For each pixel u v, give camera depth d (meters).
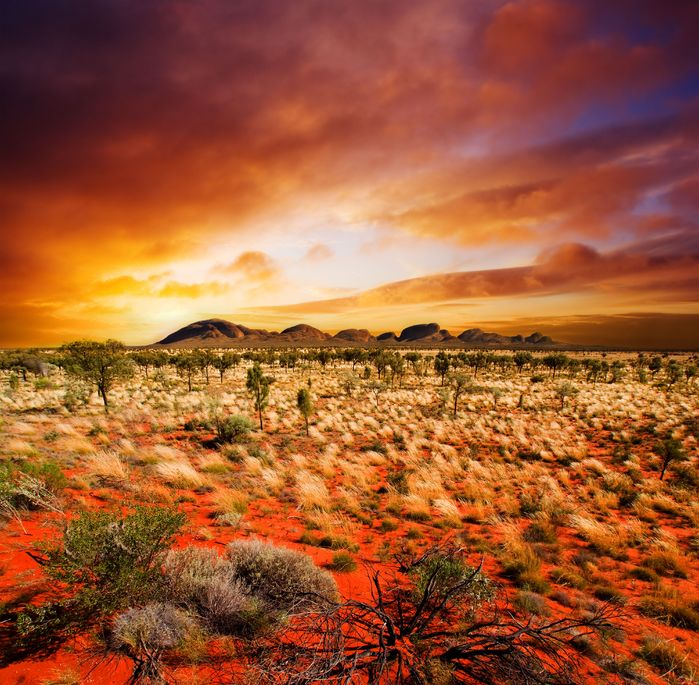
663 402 36.75
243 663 4.29
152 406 29.77
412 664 3.95
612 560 8.77
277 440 20.39
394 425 25.64
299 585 5.36
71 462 12.98
